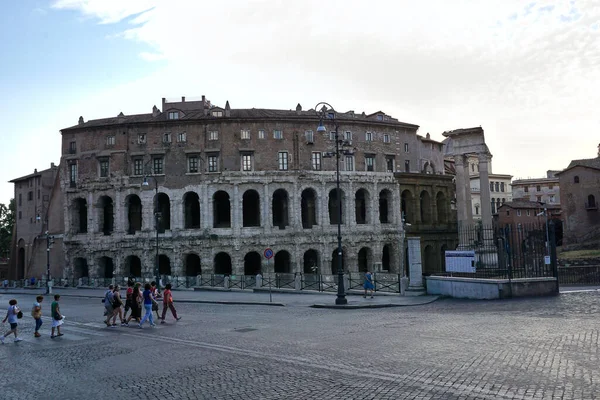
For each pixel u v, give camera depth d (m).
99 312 41.06
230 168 79.75
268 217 79.69
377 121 87.19
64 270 85.12
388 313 31.78
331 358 18.31
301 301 41.97
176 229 79.44
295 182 80.88
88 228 82.94
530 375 14.41
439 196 97.19
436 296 40.75
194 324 30.52
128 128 82.31
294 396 13.79
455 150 63.84
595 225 92.31
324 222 82.06
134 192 81.25
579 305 29.78
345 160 84.38
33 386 16.70
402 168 90.88
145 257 79.75
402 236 87.94
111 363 19.80
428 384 14.05
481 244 49.16
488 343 19.33
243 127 80.81
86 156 84.12
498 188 142.12
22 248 107.06
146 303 30.81
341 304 37.34
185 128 81.06
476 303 34.25
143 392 15.12
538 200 143.88
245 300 44.72
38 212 100.94
